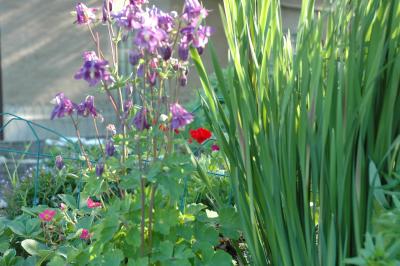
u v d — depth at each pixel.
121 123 1.82
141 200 1.81
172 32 1.70
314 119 1.48
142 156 1.88
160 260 1.77
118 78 1.75
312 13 1.57
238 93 1.61
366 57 1.49
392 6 1.43
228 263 1.82
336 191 1.48
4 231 2.40
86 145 4.29
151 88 1.77
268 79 1.65
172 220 1.78
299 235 1.57
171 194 1.67
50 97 7.93
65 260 2.00
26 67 7.77
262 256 1.68
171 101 1.75
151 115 1.79
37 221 2.33
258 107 1.61
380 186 1.44
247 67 1.63
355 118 1.44
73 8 8.00
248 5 1.69
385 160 1.50
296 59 1.48
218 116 1.88
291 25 7.51
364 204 1.50
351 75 1.42
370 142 1.50
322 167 1.48
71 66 8.04
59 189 3.37
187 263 1.73
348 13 1.50
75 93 8.08
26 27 7.75
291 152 1.52
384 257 1.27
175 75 1.74
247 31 1.60
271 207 1.57
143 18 1.60
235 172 1.68
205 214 1.95
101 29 7.94
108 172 1.88
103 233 1.78
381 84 1.50
